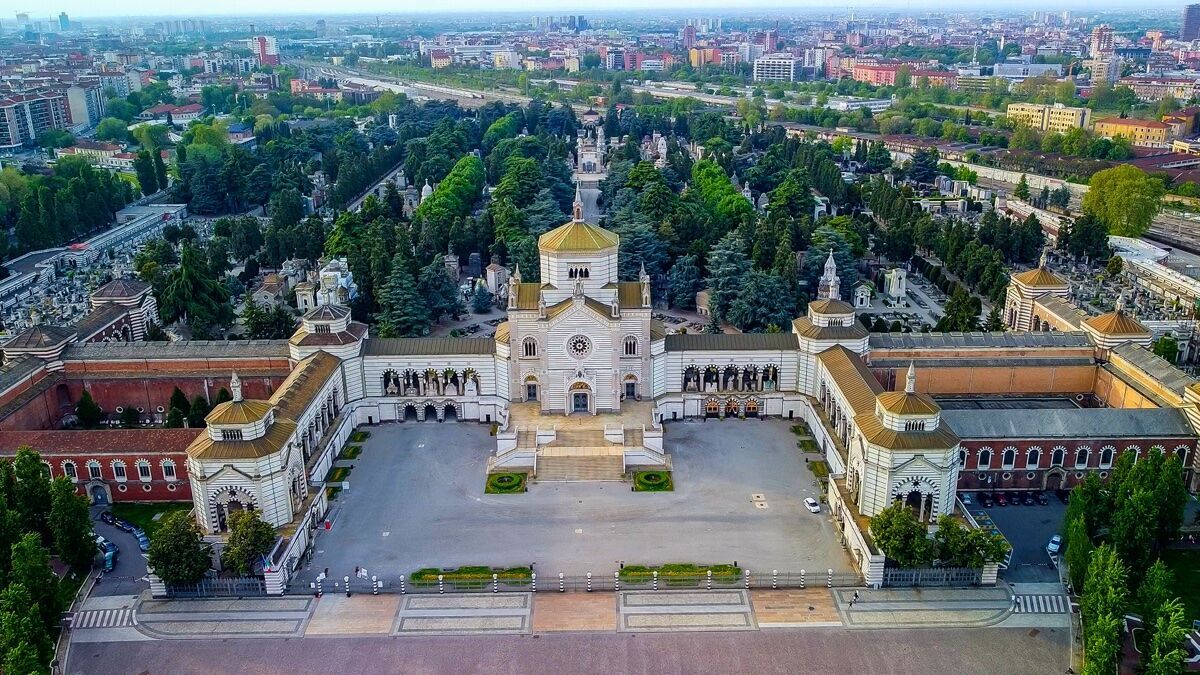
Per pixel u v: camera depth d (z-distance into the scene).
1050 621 112.88
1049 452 143.00
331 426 158.12
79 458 140.12
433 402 170.62
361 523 135.62
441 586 119.56
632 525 135.00
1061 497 143.62
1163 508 117.62
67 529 116.94
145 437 142.62
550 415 163.88
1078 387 174.25
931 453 121.06
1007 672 104.31
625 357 166.75
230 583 118.38
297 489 130.75
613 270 163.50
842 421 149.62
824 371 162.38
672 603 116.69
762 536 131.62
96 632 112.12
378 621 113.69
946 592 117.94
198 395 172.75
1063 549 124.94
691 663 105.88
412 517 137.38
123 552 129.12
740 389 172.25
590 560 125.81
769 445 160.50
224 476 121.62
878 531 116.81
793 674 104.06
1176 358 199.62
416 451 159.25
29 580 104.00
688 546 129.00
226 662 106.81
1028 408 168.25
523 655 107.44
